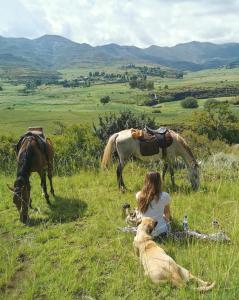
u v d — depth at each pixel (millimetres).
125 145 5891
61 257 3809
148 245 3410
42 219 4875
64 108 95750
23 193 4734
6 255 3945
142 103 101438
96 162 7785
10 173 7637
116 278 3340
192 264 3324
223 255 3543
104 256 3736
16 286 3432
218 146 12023
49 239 4293
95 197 5570
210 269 3344
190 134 12586
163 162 6102
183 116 65938
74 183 6480
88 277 3365
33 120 72125
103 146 8570
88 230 4387
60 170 7395
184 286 3066
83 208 5145
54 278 3432
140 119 9562
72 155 7828
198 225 4383
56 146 8047
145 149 5836
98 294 3189
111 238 4160
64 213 5039
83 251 3914
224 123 16250
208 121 16344
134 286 3230
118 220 4617
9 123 68938
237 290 2984
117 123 9312
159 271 3168
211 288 3018
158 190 4094
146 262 3289
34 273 3543
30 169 4949
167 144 5805
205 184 6035
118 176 5945
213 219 4340
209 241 3855
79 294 3211
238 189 5672
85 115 78062
